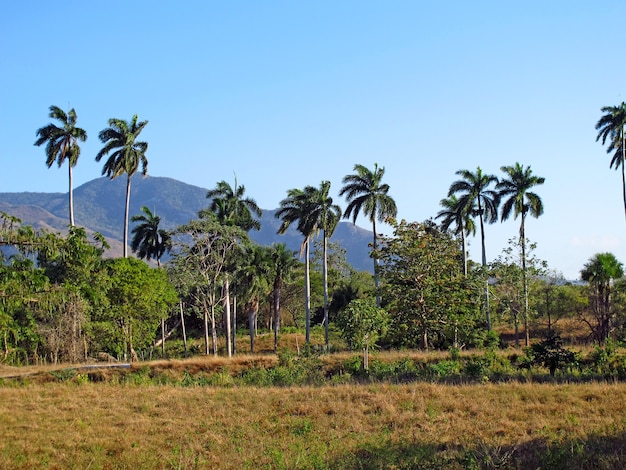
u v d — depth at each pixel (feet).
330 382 87.86
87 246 134.21
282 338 216.95
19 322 134.00
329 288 245.24
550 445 46.98
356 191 170.50
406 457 45.57
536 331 187.83
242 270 184.03
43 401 70.64
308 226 171.01
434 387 73.87
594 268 161.27
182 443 53.78
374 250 150.41
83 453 50.60
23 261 102.94
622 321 160.66
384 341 150.71
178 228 177.78
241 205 205.16
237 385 87.86
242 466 46.34
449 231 184.96
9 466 47.24
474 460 42.01
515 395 68.03
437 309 139.74
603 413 59.47
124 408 66.74
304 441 53.52
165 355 190.39
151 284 161.99
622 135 164.35
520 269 167.02
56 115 179.93
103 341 154.40
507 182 173.88
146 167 193.98
